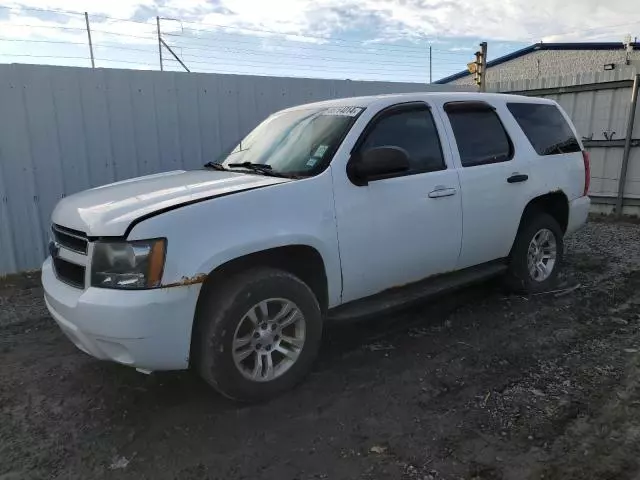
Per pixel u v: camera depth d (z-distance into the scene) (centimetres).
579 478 251
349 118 387
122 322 281
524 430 293
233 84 732
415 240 397
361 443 287
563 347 399
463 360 381
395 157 356
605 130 960
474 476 257
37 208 614
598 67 2741
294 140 400
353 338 425
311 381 356
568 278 571
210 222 301
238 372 315
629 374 352
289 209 330
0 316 486
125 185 379
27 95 590
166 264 286
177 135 698
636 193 927
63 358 401
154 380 363
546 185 499
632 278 568
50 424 313
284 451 283
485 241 454
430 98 434
